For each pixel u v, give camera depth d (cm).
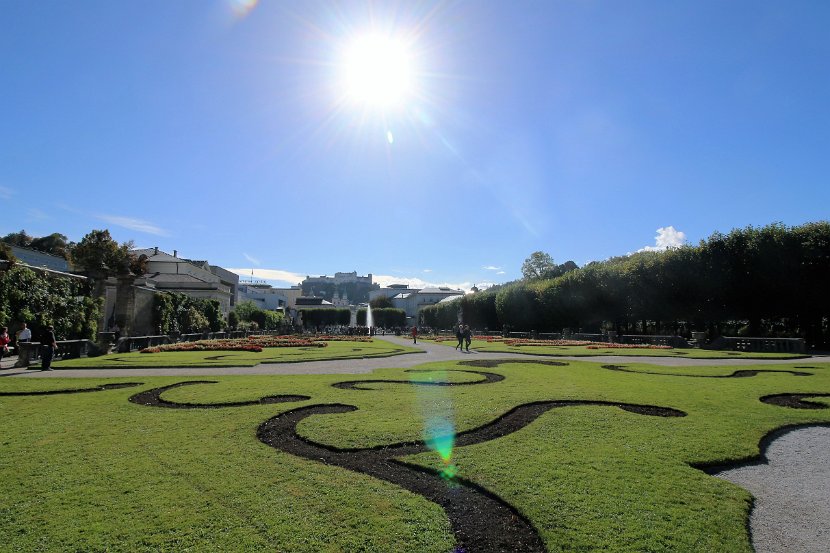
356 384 1434
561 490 598
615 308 4716
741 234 3612
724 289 3644
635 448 769
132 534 478
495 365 2066
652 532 503
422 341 4809
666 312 4191
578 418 962
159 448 750
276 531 487
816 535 529
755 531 538
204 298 6288
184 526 494
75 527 490
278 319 10194
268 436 839
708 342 3375
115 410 1032
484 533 499
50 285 2734
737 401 1149
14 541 461
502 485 609
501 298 6562
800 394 1268
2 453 721
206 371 1831
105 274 3294
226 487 596
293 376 1639
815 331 3459
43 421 928
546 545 474
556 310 5422
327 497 570
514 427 905
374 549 458
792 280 3297
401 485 618
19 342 1984
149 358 2352
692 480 642
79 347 2438
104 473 640
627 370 1847
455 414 981
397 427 873
